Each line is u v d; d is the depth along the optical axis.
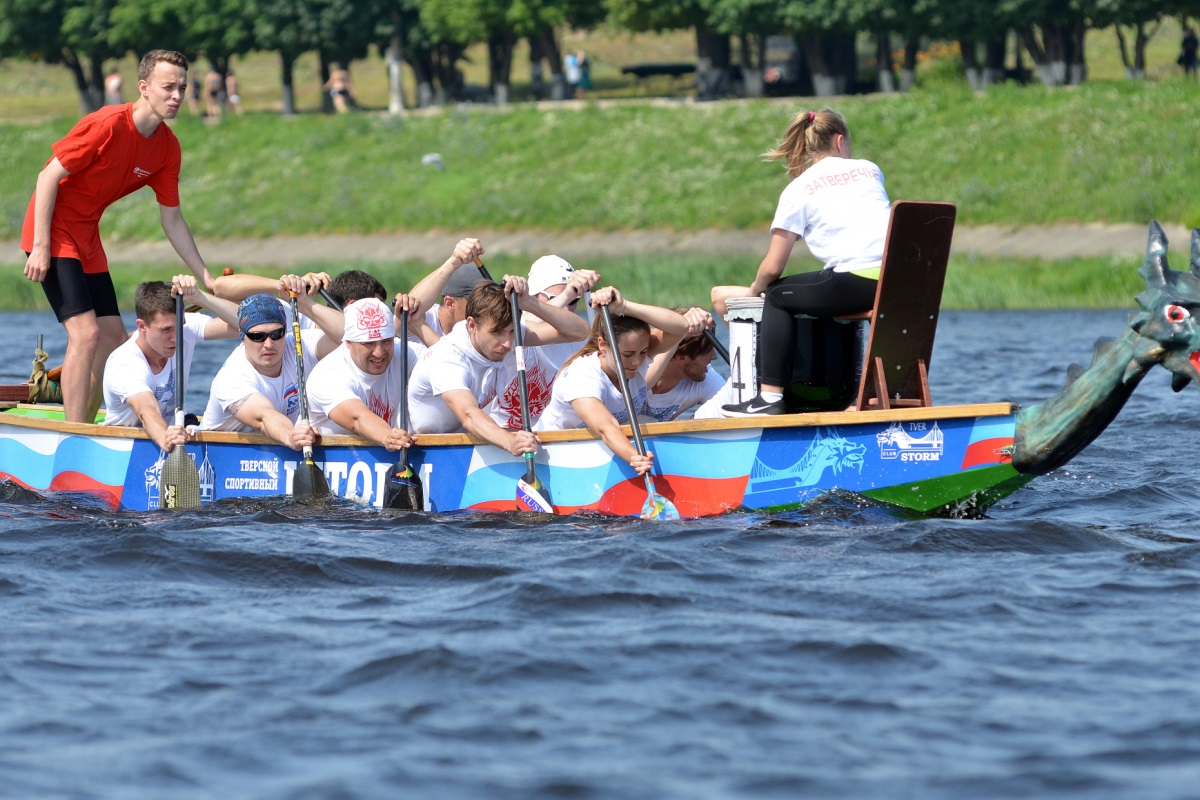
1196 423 36.84
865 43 186.12
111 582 20.05
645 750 13.72
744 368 24.72
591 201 129.00
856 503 23.11
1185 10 128.75
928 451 22.78
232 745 13.91
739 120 134.88
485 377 25.50
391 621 17.94
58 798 12.70
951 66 143.38
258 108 195.62
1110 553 21.17
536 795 12.73
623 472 24.11
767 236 117.25
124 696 15.26
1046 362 56.88
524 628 17.52
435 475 25.16
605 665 16.11
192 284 26.80
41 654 16.61
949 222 22.83
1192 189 106.25
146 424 26.20
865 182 23.91
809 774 13.09
